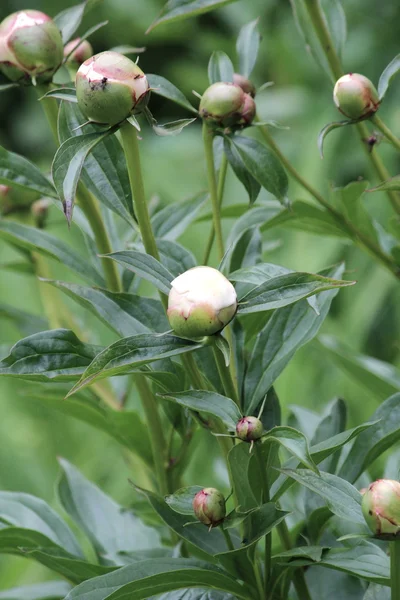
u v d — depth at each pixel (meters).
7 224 1.28
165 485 1.28
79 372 1.13
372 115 1.22
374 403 2.17
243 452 1.10
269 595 1.15
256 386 1.17
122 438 1.33
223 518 1.10
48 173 1.28
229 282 1.08
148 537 1.32
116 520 1.33
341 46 1.33
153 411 1.27
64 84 1.20
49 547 1.25
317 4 1.30
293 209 1.32
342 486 1.09
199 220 1.35
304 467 1.12
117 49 1.21
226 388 1.11
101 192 1.16
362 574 1.12
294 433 1.06
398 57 1.22
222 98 1.17
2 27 1.19
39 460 2.45
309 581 1.25
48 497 2.40
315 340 1.51
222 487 1.63
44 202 1.40
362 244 1.35
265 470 1.11
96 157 1.16
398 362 2.40
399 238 1.35
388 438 1.17
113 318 1.18
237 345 1.19
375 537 1.07
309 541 1.20
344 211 1.33
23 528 1.23
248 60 1.27
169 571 1.11
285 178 1.18
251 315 1.23
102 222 1.26
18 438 2.47
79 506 1.33
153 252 1.13
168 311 1.08
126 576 1.13
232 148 1.20
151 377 1.16
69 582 1.27
